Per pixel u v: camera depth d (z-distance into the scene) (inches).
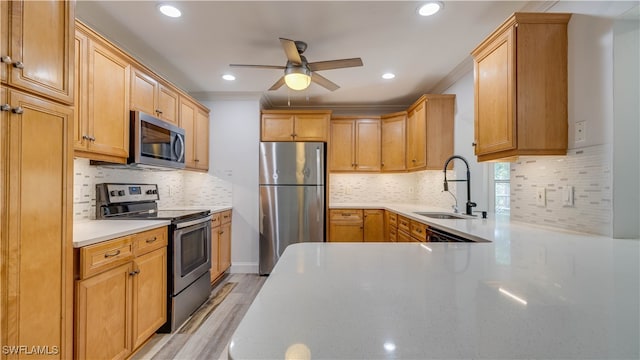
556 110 67.6
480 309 23.8
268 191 147.9
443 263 38.5
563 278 32.0
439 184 141.9
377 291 28.0
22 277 46.4
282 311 23.5
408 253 44.3
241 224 150.7
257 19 83.0
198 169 138.0
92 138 73.2
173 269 89.5
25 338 46.8
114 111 81.2
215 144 151.0
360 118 164.1
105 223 80.3
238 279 139.7
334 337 19.3
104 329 63.7
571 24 66.3
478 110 82.6
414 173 173.2
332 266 37.1
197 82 134.1
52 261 51.3
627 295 26.9
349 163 163.9
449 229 74.0
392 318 22.2
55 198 51.9
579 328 20.5
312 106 175.3
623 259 40.7
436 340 19.0
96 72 74.8
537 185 76.8
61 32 53.4
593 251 46.1
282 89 145.6
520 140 67.4
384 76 127.4
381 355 17.3
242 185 150.9
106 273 64.4
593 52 61.7
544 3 72.4
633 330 20.2
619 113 58.0
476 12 79.7
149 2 74.9
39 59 49.1
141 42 96.1
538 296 26.6
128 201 100.9
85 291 58.7
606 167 59.4
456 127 127.8
